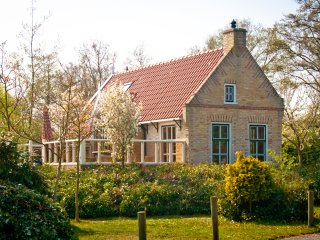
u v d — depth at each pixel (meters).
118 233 14.95
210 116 27.03
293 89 33.44
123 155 24.19
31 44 34.53
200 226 16.11
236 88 27.97
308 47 39.03
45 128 28.89
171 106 27.78
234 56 28.03
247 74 28.39
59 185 20.89
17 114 29.88
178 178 22.38
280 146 29.22
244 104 28.17
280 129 29.30
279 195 17.53
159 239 14.09
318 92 33.72
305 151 31.56
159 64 33.47
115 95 24.55
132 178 22.14
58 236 11.09
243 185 17.28
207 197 20.59
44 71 33.56
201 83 27.09
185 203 20.23
